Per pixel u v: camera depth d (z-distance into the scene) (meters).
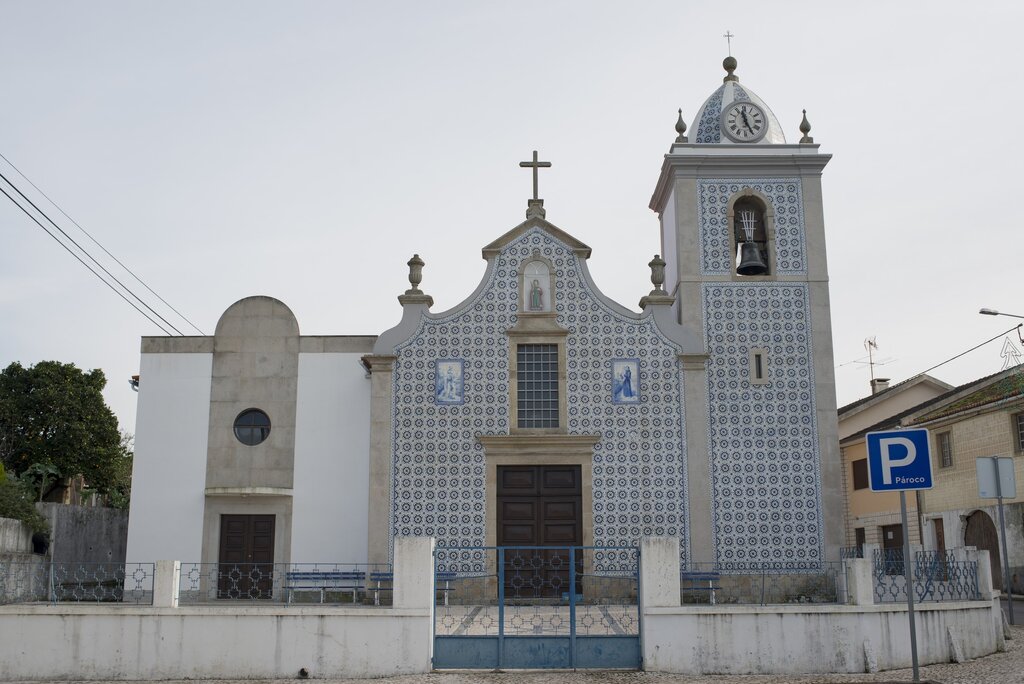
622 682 14.14
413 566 15.12
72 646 14.97
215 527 24.61
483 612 20.19
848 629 15.21
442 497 23.62
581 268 24.92
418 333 24.52
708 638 15.00
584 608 21.19
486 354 24.42
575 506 23.73
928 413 33.94
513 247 25.05
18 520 25.02
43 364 41.25
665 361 24.42
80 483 45.00
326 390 25.34
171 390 25.34
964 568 17.61
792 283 25.11
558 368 24.39
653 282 25.08
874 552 21.48
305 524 24.61
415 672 14.82
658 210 29.08
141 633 14.98
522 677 14.50
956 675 14.55
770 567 23.42
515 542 23.53
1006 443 29.58
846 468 40.25
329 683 14.41
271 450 25.02
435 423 24.02
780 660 14.99
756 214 26.02
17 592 18.22
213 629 15.00
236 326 25.66
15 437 39.69
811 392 24.42
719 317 24.92
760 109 26.36
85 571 19.62
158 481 24.83
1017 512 28.92
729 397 24.38
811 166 25.75
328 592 23.94
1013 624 21.17
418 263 25.08
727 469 23.94
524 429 24.06
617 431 24.03
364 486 24.80
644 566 15.25
